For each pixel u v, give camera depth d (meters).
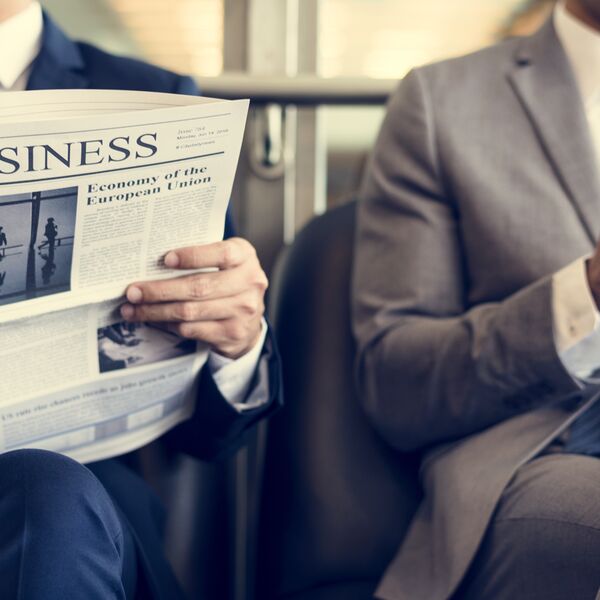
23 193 0.79
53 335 0.89
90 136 0.79
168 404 1.03
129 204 0.84
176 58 1.69
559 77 1.25
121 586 0.82
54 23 1.15
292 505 1.21
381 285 1.23
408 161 1.25
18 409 0.91
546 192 1.19
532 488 0.96
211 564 1.26
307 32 1.67
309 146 1.66
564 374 1.01
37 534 0.75
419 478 1.18
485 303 1.20
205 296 0.95
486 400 1.07
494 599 0.95
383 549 1.16
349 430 1.24
